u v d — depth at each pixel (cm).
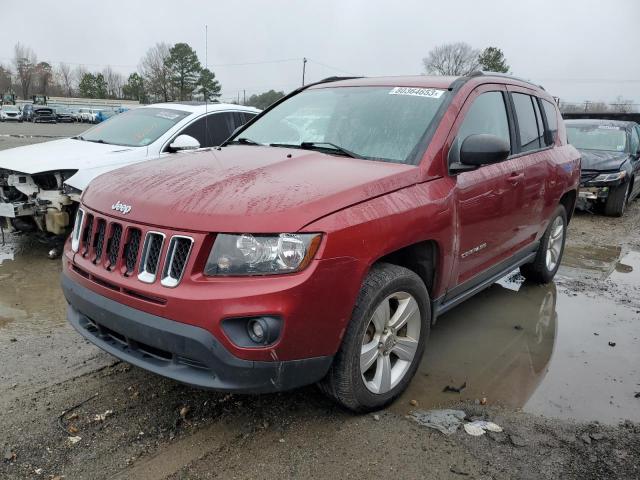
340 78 450
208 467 249
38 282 499
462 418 298
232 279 233
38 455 253
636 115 2698
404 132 332
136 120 689
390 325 293
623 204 962
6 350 362
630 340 418
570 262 649
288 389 249
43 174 552
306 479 243
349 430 280
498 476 250
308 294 236
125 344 267
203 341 230
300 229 236
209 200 250
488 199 357
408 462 257
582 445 277
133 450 259
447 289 338
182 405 298
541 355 387
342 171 288
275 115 418
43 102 8362
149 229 250
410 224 281
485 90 385
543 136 477
